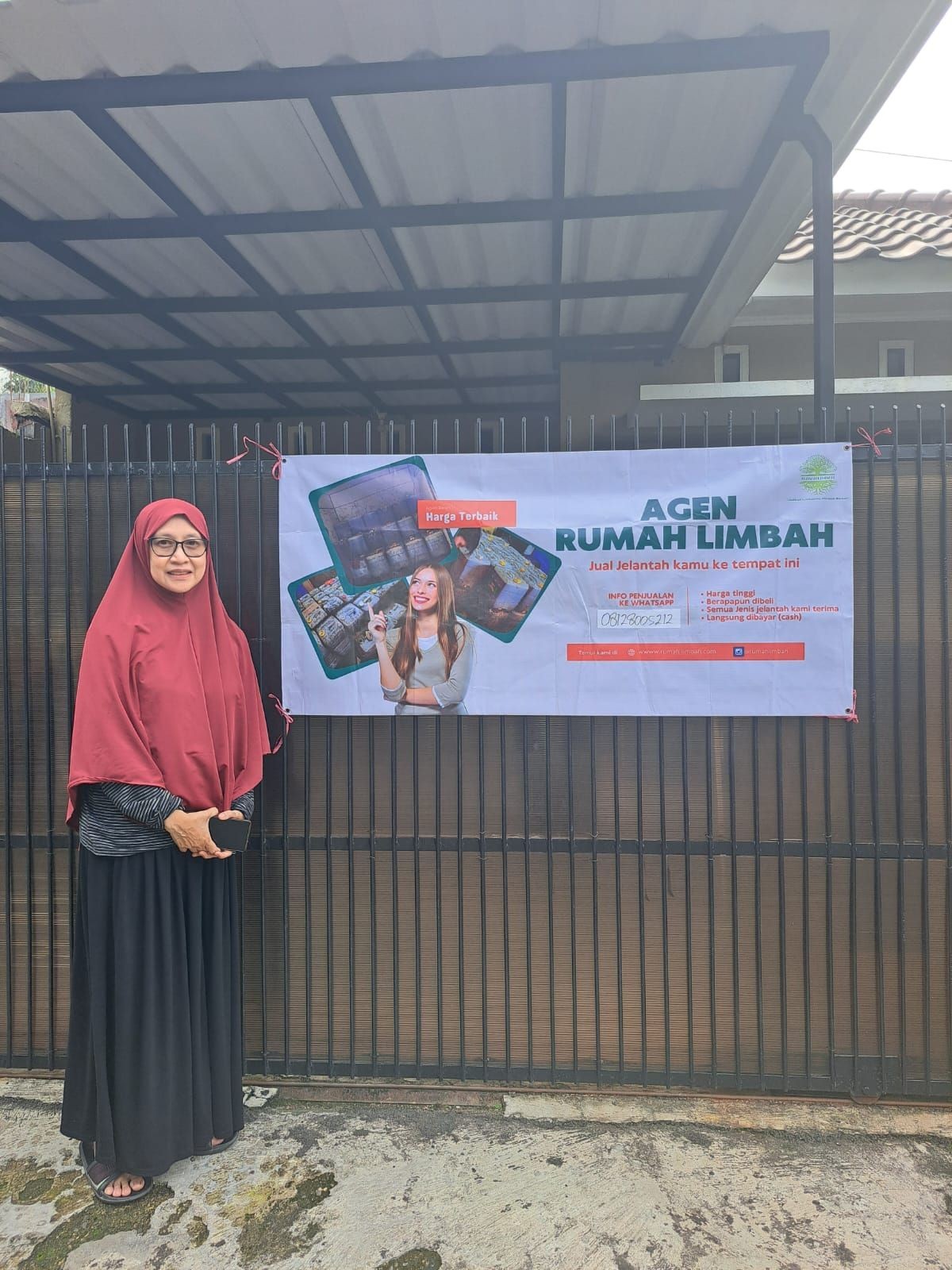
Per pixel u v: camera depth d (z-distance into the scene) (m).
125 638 2.35
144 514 2.42
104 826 2.36
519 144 3.50
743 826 2.96
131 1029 2.36
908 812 2.92
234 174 3.71
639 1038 3.01
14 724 3.15
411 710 2.95
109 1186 2.42
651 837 2.98
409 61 2.93
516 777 3.01
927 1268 2.17
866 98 3.09
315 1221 2.34
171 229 4.18
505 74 2.93
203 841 2.36
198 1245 2.26
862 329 5.86
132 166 3.53
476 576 2.91
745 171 3.72
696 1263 2.19
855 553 2.90
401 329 5.81
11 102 3.07
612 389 6.13
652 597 2.87
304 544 2.96
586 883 3.01
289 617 2.97
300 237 4.30
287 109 3.19
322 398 7.68
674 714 2.88
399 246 4.43
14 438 4.04
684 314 5.29
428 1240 2.27
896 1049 2.93
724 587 2.85
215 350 6.17
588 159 3.62
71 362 6.36
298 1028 3.10
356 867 3.07
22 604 3.12
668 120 3.31
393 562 2.94
